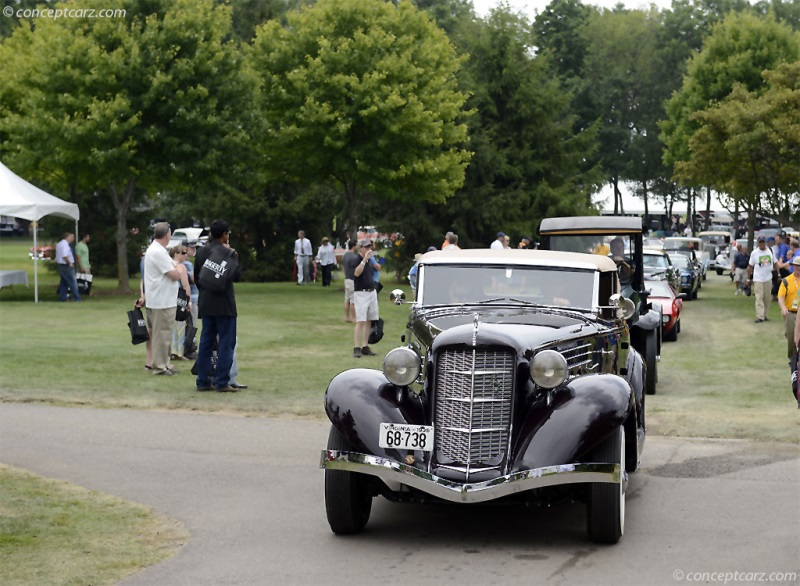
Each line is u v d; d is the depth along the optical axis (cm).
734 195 4147
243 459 998
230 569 661
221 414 1229
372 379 756
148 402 1291
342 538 741
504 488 688
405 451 718
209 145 3369
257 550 707
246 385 1442
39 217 2936
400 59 3697
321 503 840
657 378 1620
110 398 1312
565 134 4806
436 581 636
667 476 941
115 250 4500
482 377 719
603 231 1741
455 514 820
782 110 3591
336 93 3659
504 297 895
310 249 4209
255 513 807
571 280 891
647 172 8975
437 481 695
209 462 984
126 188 3462
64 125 3148
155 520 781
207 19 3394
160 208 4822
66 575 642
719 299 3512
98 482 902
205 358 1380
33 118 3262
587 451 700
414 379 732
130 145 3244
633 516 802
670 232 9419
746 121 3650
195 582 633
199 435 1106
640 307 1476
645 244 4494
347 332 2230
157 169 3331
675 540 733
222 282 1359
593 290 887
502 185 4684
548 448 698
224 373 1375
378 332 1823
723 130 3806
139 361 1667
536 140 4719
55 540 721
